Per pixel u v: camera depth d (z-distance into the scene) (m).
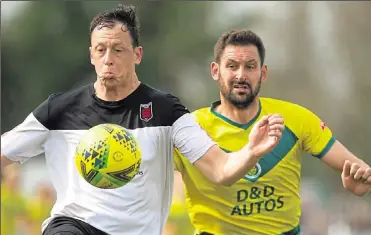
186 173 21.48
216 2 112.12
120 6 18.95
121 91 18.81
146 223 18.59
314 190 94.94
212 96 110.69
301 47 145.75
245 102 21.30
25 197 43.94
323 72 144.25
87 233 18.34
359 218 92.75
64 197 18.75
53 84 99.62
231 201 21.30
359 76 134.50
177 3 107.25
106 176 17.84
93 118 18.81
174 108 18.88
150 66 103.69
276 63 147.25
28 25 98.62
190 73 112.38
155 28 106.06
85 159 17.80
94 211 18.39
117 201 18.38
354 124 132.50
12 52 99.00
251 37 21.33
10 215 42.62
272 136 17.56
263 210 21.41
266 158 21.25
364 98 133.00
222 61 21.45
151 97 18.88
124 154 17.80
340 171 21.73
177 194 39.62
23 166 66.12
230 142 21.64
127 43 18.44
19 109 99.50
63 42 99.25
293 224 21.78
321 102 140.75
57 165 18.91
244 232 21.42
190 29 107.88
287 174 21.50
